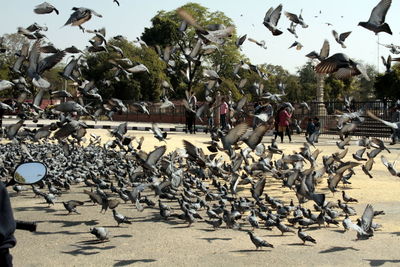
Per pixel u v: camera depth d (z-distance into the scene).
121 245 7.60
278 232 8.52
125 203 10.98
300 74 78.50
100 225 8.89
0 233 2.95
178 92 67.44
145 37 58.59
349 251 7.39
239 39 13.05
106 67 41.47
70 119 11.96
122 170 14.03
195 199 11.38
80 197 11.58
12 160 15.48
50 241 7.79
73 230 8.51
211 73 12.77
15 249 7.31
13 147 19.11
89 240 7.87
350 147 26.50
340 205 9.75
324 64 7.20
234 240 7.96
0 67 43.31
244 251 7.33
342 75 7.12
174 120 61.66
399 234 8.43
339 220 9.53
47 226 8.76
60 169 14.28
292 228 8.82
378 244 7.79
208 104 12.76
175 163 15.91
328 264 6.75
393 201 11.45
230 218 8.67
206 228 8.75
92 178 12.62
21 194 11.93
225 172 12.52
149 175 12.87
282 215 9.29
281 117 29.16
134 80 58.66
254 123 20.19
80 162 15.33
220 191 11.73
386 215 9.93
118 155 15.73
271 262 6.80
